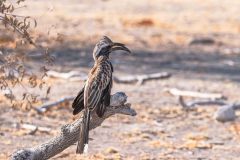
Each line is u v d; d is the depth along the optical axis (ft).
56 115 66.80
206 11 175.32
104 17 155.84
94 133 61.67
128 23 147.23
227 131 64.64
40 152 40.50
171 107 73.67
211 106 75.36
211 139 61.52
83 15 156.15
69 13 157.17
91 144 57.88
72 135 40.50
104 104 37.93
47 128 60.75
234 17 165.27
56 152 40.93
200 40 127.03
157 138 61.26
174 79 91.66
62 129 40.60
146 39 129.70
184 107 73.51
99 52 38.14
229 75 96.78
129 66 100.58
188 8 180.65
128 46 120.26
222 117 68.33
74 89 79.20
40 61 91.61
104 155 54.24
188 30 143.74
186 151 57.16
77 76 86.99
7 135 58.95
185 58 110.73
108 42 38.09
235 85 88.94
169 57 111.04
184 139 60.95
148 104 74.79
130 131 62.64
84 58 104.42
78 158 52.47
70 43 116.88
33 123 63.36
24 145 55.98
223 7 183.93
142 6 181.06
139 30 140.77
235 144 60.03
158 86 86.12
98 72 37.63
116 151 55.47
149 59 107.96
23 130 60.70
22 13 145.28
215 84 89.15
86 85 37.81
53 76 86.79
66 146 40.96
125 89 82.99
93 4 179.32
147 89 83.56
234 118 69.05
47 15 147.33
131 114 39.42
